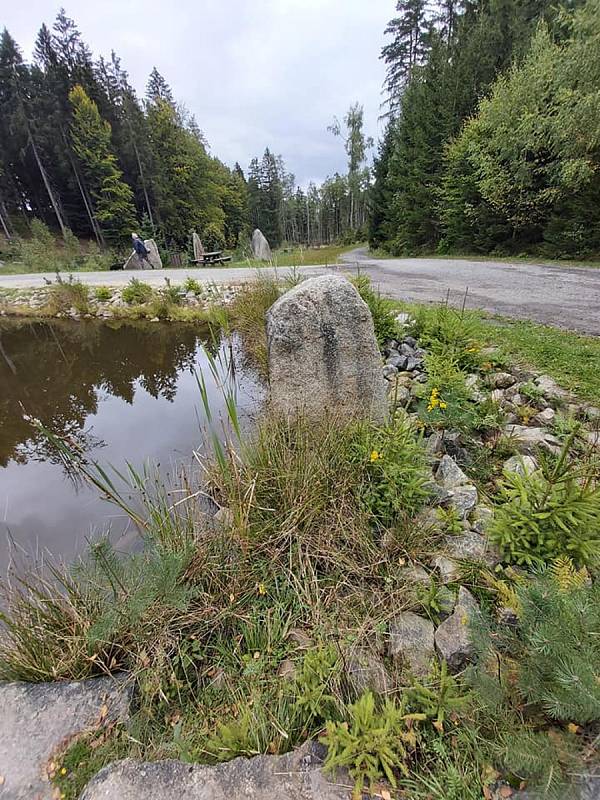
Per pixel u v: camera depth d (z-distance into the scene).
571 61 7.59
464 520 1.62
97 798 0.90
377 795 0.84
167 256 18.17
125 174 25.30
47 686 1.24
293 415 2.20
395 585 1.42
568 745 0.80
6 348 6.17
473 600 1.28
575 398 2.37
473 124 11.48
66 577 1.56
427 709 0.98
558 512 1.32
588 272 6.88
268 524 1.66
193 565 1.55
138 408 4.03
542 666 0.89
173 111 27.73
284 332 2.15
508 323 3.76
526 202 9.70
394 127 19.39
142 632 1.32
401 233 16.27
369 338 2.23
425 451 1.97
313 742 0.98
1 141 24.33
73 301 7.81
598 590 0.94
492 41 12.66
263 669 1.25
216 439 1.89
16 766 1.02
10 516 2.45
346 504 1.71
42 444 3.41
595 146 7.63
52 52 23.80
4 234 24.23
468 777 0.84
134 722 1.13
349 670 1.15
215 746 1.01
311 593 1.44
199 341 5.82
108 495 1.84
